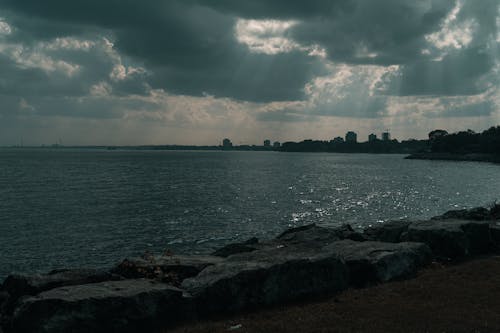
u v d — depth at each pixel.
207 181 96.94
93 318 10.05
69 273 12.83
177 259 14.62
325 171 139.25
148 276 13.32
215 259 15.04
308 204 59.19
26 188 77.31
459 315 10.87
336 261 13.54
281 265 12.52
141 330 10.61
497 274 14.34
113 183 89.38
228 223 44.03
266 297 12.09
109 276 12.97
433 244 17.69
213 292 11.68
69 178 101.44
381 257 14.52
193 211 51.66
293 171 138.75
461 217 25.75
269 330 10.20
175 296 11.20
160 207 54.88
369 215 50.50
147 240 35.75
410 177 112.12
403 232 20.39
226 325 10.72
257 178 107.38
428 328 10.09
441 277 14.20
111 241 35.25
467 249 17.56
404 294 12.63
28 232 38.62
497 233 19.22
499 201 62.44
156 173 123.19
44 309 9.79
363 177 112.44
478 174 123.25
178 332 10.33
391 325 10.33
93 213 49.56
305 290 12.75
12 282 12.59
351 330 10.08
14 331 9.82
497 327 10.12
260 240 36.25
